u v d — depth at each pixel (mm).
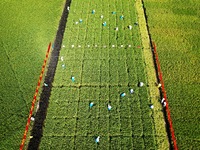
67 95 19031
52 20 26375
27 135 16688
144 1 29156
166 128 17016
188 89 19188
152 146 15938
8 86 19594
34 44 23375
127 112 17844
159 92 19219
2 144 16094
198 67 20875
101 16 26781
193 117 17406
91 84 19844
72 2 29297
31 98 18844
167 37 23906
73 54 22500
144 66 21281
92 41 23828
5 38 23969
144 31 24828
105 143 16141
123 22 26109
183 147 15852
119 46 23234
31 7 28297
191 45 22938
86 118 17531
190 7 27812
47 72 21078
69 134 16672
